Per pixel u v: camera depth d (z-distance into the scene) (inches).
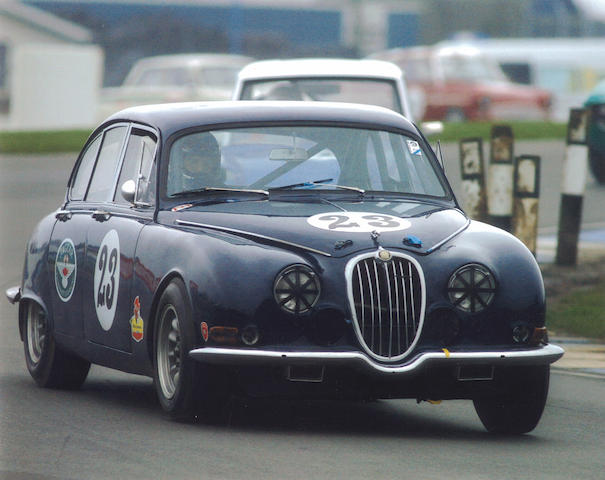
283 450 910.4
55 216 1248.2
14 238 2300.7
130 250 1061.8
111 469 840.9
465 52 5826.8
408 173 1137.4
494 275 985.5
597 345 1521.9
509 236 1036.5
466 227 1042.7
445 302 969.5
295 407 1120.2
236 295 941.8
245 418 1045.2
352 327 948.6
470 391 981.8
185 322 958.4
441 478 840.9
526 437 1019.3
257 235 989.8
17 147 3951.8
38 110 5216.5
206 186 1083.9
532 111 5757.9
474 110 5708.7
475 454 931.3
